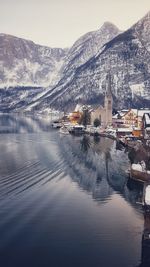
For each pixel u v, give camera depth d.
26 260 54.12
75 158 124.88
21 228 63.97
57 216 69.00
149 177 89.25
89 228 63.75
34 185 89.81
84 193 83.19
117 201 77.62
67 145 157.50
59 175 100.06
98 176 98.88
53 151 139.75
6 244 58.47
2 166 111.25
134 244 58.59
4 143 164.38
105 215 69.56
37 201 77.38
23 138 186.00
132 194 82.31
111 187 87.88
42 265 52.69
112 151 140.00
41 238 60.25
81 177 98.00
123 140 160.62
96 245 58.09
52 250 56.66
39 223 65.81
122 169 107.31
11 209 72.69
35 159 122.69
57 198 79.50
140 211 71.56
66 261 53.94
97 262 53.66
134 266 53.00
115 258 54.91
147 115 176.50
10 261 53.94
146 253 55.94
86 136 198.00
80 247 57.50
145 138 157.62
